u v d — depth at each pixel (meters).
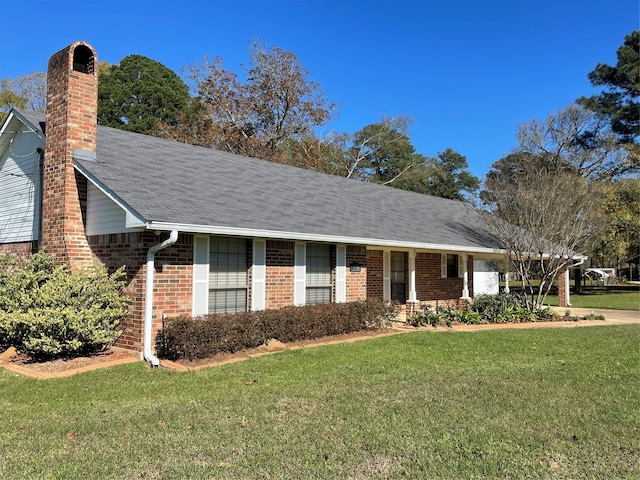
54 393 6.32
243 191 11.80
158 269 8.70
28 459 4.20
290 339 10.04
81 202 9.76
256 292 10.48
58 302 8.18
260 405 5.76
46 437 4.72
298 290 11.51
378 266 15.91
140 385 6.73
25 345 8.10
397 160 44.41
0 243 12.59
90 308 8.43
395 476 3.93
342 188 16.66
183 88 37.84
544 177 17.20
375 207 15.88
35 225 11.23
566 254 16.42
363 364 8.13
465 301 16.06
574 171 31.39
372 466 4.11
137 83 34.94
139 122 33.66
